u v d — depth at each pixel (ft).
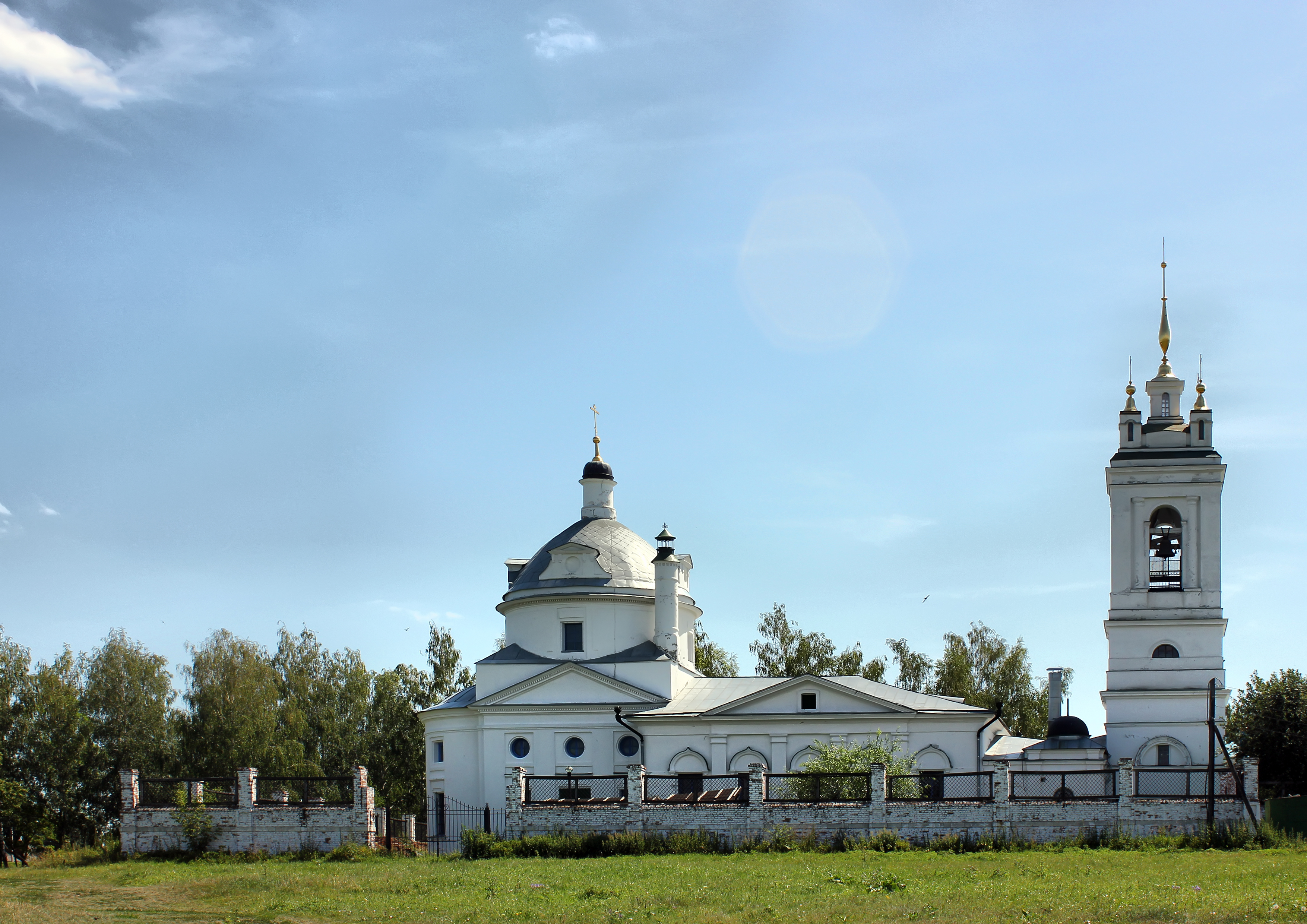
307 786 174.09
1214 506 197.88
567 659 228.02
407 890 118.73
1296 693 216.54
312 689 305.12
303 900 112.68
